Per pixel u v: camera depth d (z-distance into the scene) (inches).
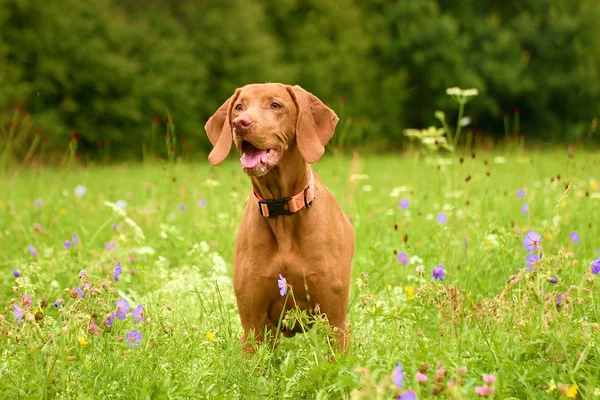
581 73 1209.4
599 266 140.3
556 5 1256.2
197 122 973.2
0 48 812.0
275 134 145.1
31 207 320.5
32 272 198.4
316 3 1130.7
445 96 1175.6
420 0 1202.6
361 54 1155.3
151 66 941.2
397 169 503.2
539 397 118.4
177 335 145.9
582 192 285.1
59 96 879.1
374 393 100.1
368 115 1143.6
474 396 112.3
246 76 1008.2
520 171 386.3
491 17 1242.0
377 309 140.6
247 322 150.8
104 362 132.5
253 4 1057.5
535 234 148.9
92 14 914.7
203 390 127.0
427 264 208.4
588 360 130.2
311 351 138.7
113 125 909.8
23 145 741.9
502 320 139.3
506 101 1245.1
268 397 129.1
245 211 154.6
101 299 140.6
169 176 311.3
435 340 143.0
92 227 286.2
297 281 146.1
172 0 1031.0
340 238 150.1
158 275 211.3
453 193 296.4
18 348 136.3
